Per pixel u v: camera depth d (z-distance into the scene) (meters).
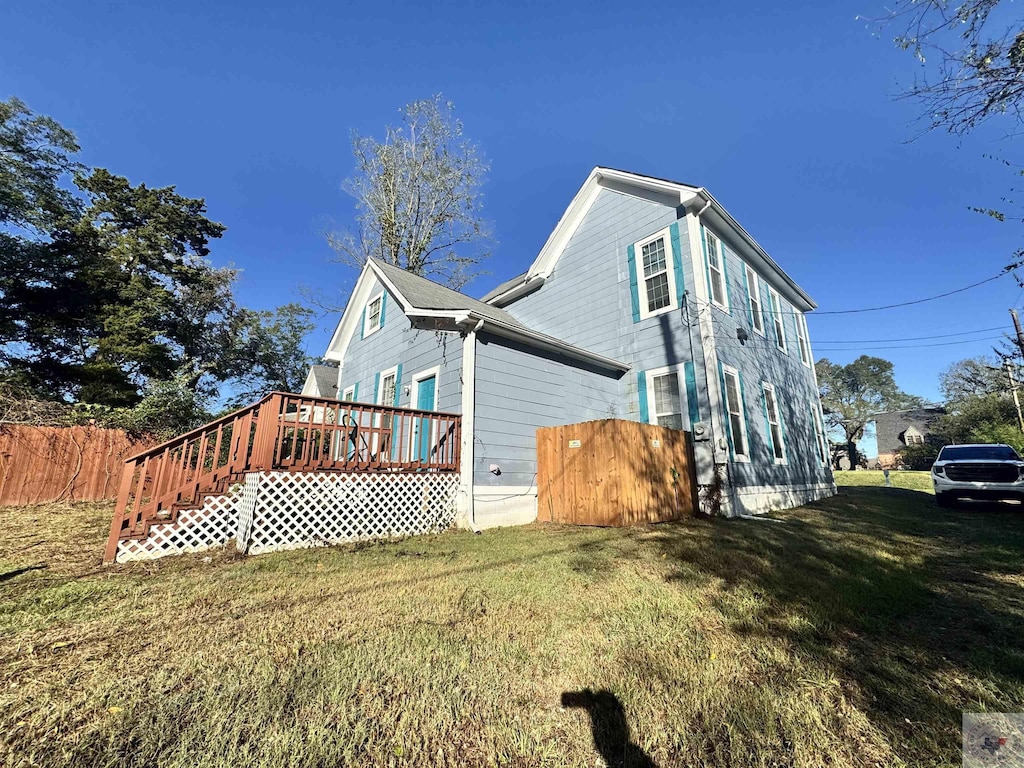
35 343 16.61
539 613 3.01
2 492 8.87
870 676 2.15
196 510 5.12
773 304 12.48
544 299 12.38
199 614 3.03
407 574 4.05
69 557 4.70
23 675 2.15
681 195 9.20
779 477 10.20
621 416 9.86
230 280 22.16
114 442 10.47
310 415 5.86
